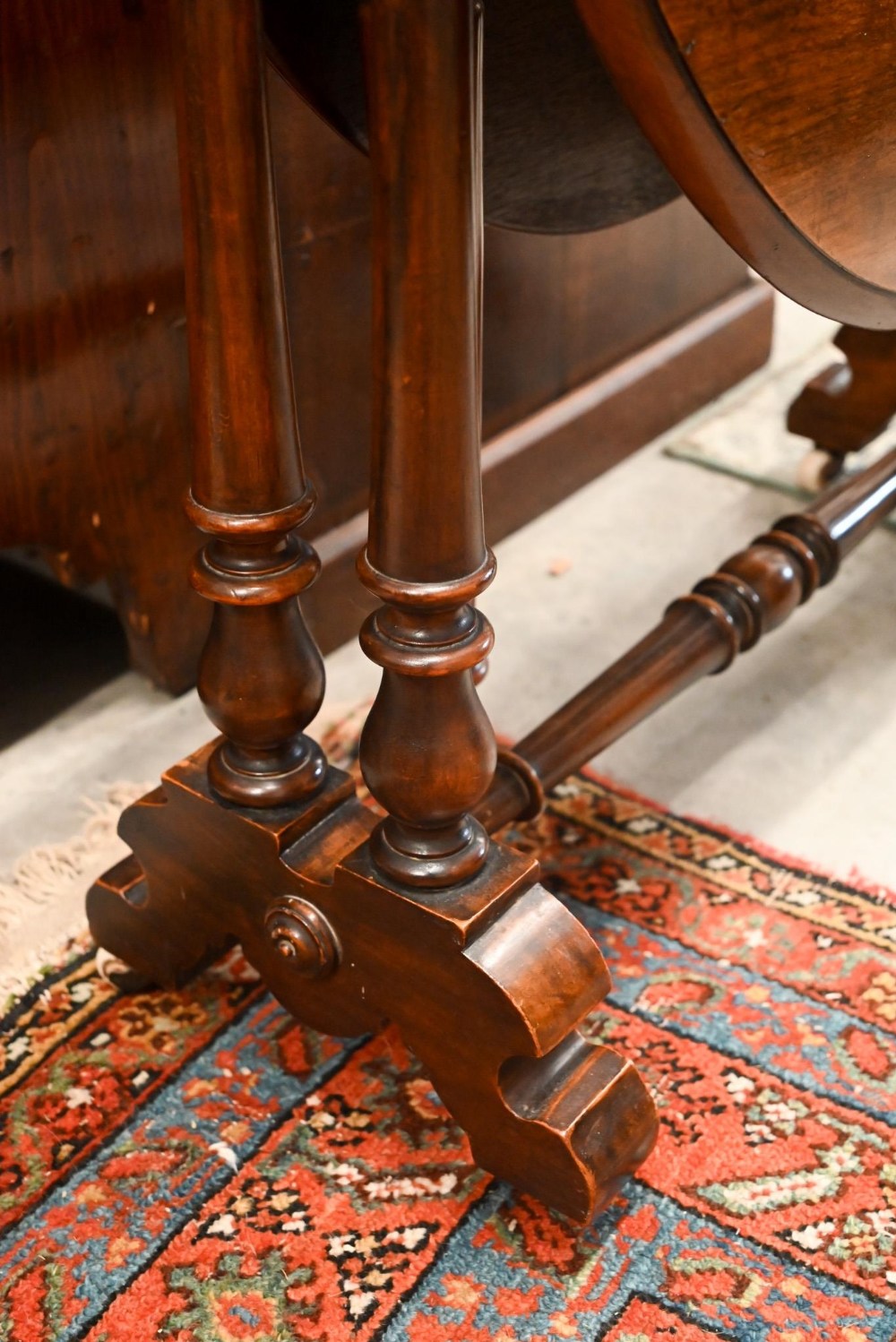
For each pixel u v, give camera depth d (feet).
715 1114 3.17
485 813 3.46
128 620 4.57
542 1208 2.98
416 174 2.13
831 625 5.10
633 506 5.85
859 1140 3.09
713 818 4.15
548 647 4.94
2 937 3.75
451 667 2.50
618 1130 2.83
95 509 4.17
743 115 2.25
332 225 4.44
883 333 5.32
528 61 2.69
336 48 2.60
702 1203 2.97
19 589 5.40
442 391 2.29
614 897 3.82
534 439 5.59
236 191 2.43
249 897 3.12
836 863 3.96
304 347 4.52
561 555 5.51
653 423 6.33
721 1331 2.70
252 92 2.37
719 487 5.98
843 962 3.58
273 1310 2.78
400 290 2.23
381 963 2.89
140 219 3.92
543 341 5.56
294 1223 2.96
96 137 3.71
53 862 4.01
